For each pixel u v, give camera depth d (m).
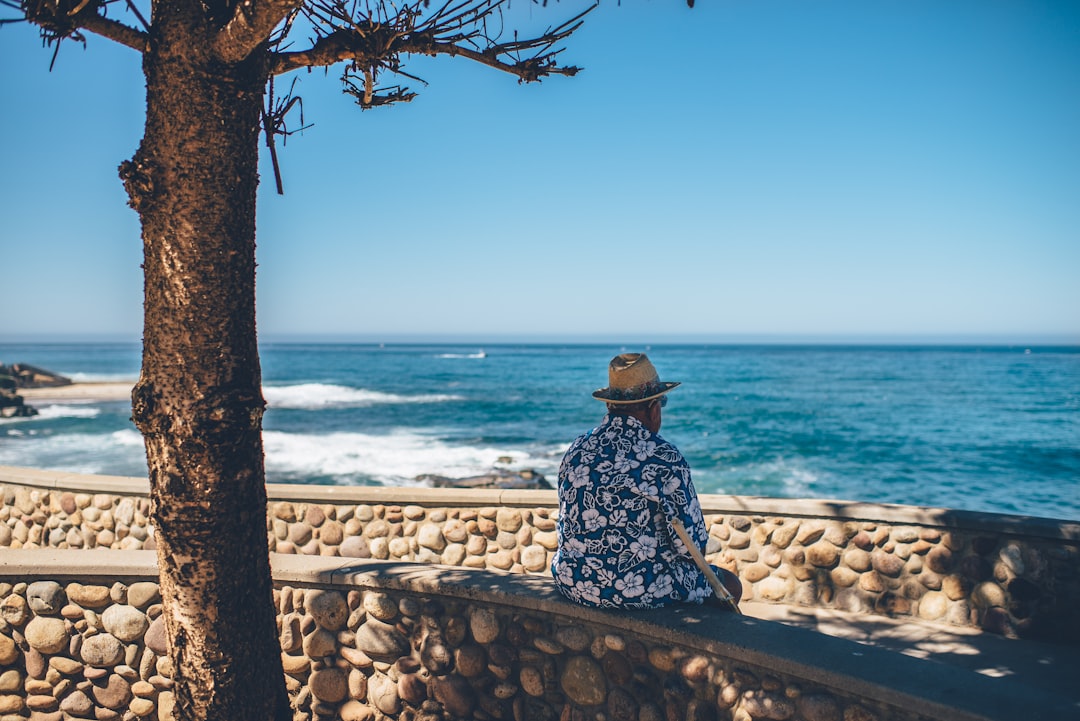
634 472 2.89
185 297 2.74
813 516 4.96
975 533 4.48
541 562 5.30
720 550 5.23
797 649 2.58
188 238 2.72
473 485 16.92
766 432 29.86
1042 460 23.19
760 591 5.09
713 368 89.94
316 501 5.68
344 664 3.70
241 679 2.94
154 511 2.85
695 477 20.62
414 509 5.55
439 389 56.41
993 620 4.39
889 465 22.36
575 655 3.16
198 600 2.84
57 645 3.79
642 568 2.92
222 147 2.74
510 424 33.72
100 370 84.88
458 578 3.50
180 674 2.93
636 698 2.98
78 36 2.70
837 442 26.92
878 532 4.78
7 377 47.22
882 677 2.37
